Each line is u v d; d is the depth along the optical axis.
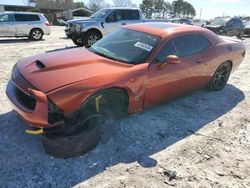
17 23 14.56
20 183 2.85
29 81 3.18
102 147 3.51
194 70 4.75
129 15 13.02
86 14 52.12
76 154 3.25
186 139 3.89
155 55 4.00
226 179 3.11
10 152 3.34
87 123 3.34
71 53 3.98
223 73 5.85
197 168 3.26
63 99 2.97
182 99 5.33
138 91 3.75
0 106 4.59
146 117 4.41
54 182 2.89
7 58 8.75
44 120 2.95
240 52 6.00
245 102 5.50
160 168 3.20
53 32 21.58
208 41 5.16
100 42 4.63
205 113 4.80
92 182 2.92
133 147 3.58
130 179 2.99
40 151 3.38
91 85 3.16
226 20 19.56
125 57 3.97
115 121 4.11
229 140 3.95
